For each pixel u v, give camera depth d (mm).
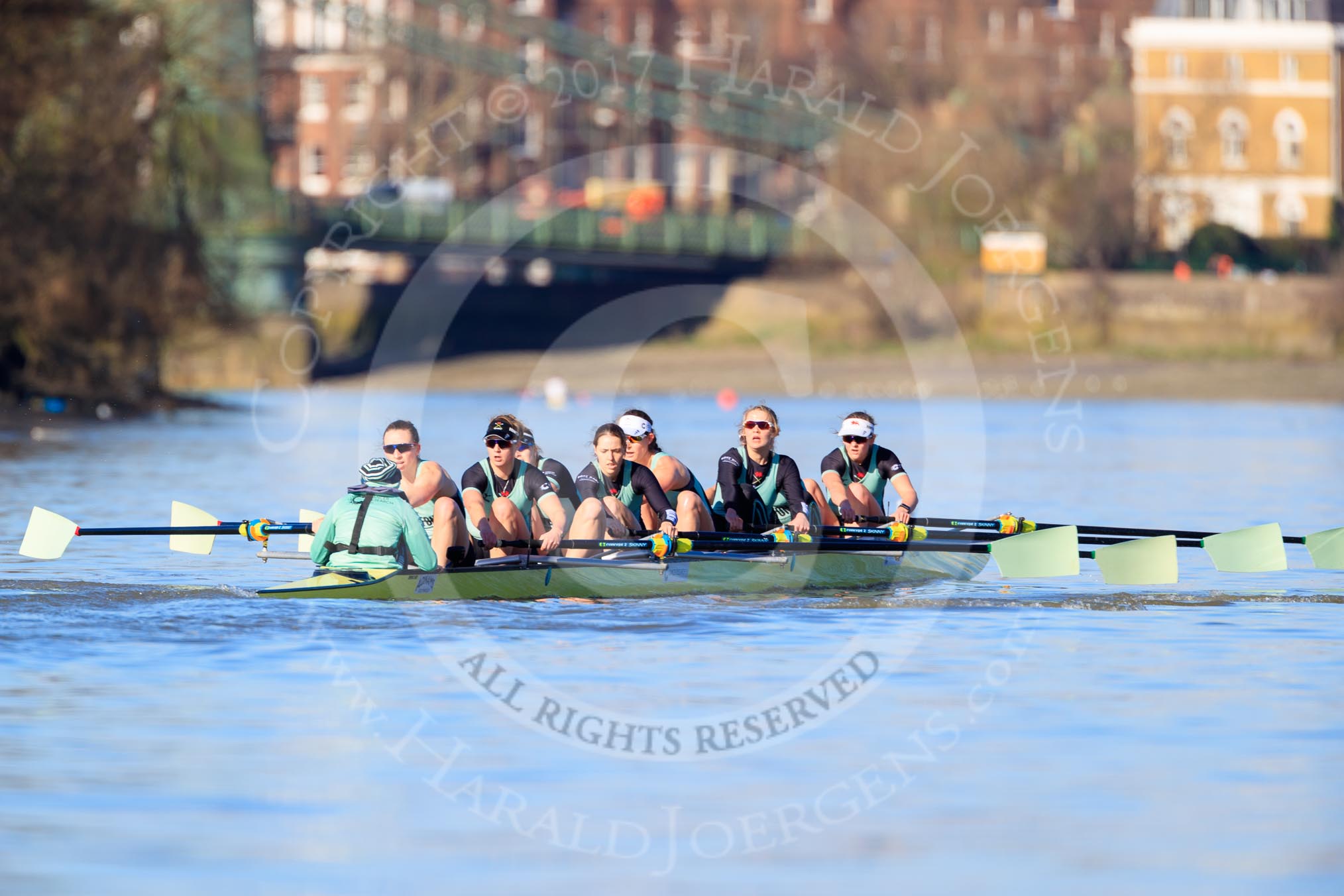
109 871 23453
